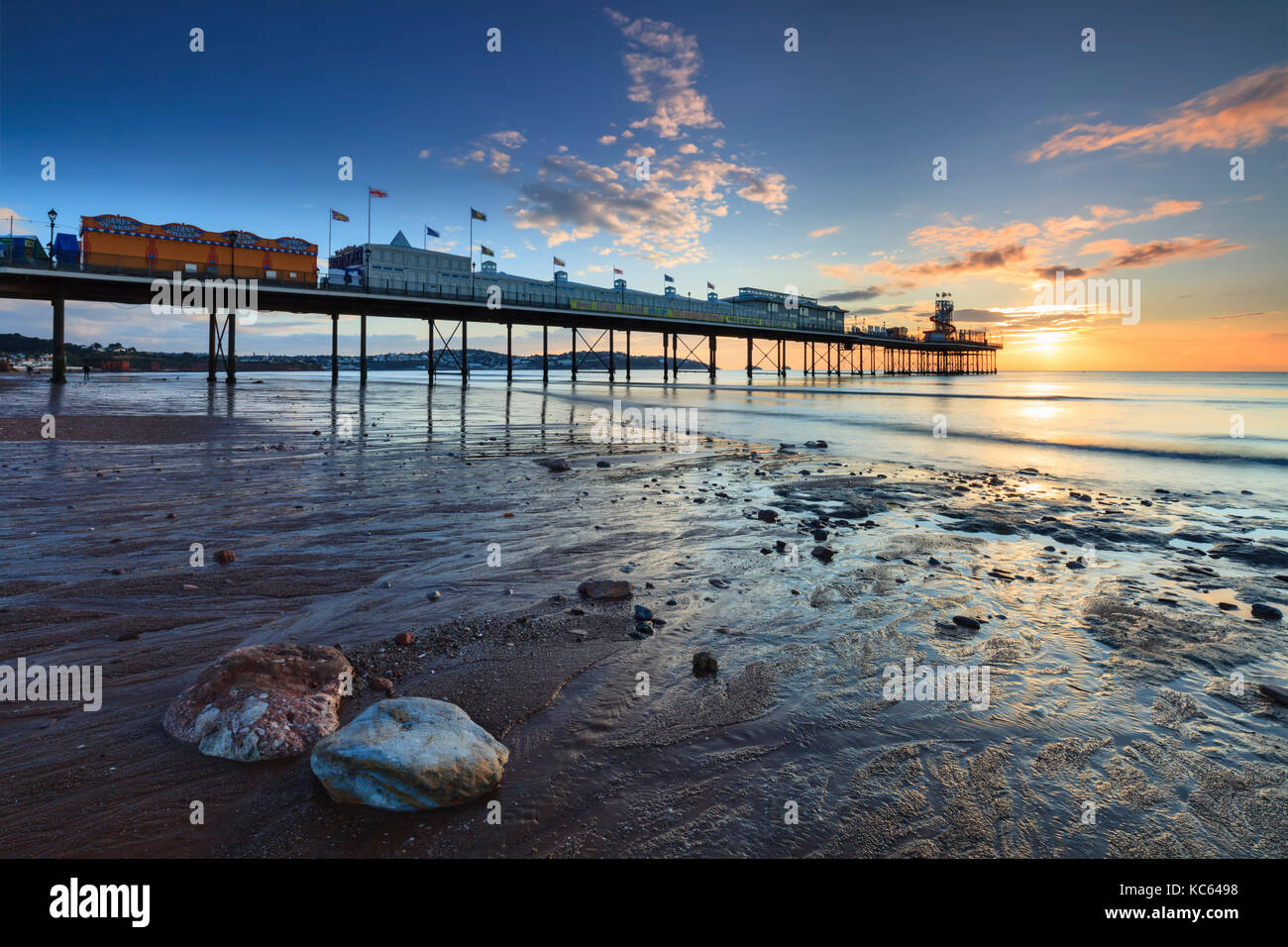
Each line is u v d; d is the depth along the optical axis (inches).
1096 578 294.2
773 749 154.3
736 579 281.9
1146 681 193.0
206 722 148.3
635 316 2443.4
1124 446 823.7
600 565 297.6
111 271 1421.0
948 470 631.2
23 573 257.4
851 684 188.2
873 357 5418.3
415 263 2249.0
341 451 640.4
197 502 391.9
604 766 145.9
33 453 561.9
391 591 251.9
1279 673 198.8
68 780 133.5
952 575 295.1
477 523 364.8
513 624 223.9
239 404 1239.5
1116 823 130.6
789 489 500.4
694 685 184.4
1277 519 419.8
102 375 3065.9
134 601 231.9
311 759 136.1
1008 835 127.0
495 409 1274.6
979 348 7165.4
